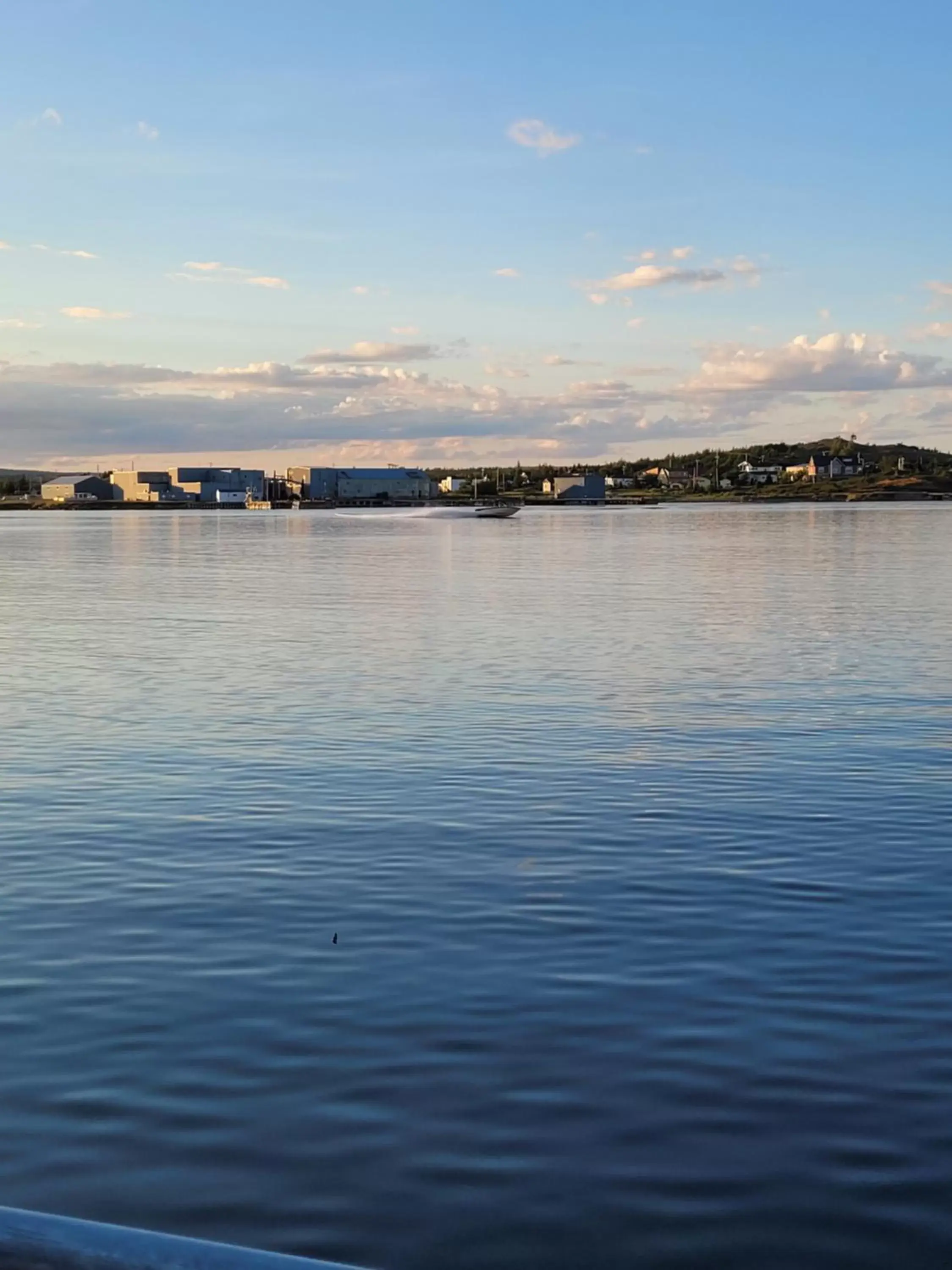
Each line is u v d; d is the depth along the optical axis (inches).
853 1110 406.6
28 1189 363.3
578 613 2135.8
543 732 1071.0
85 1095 418.3
